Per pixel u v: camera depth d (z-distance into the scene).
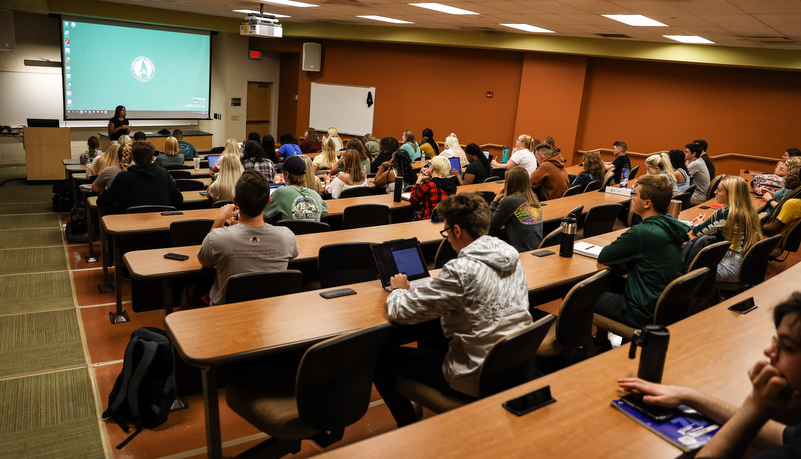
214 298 2.74
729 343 1.99
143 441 2.64
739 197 3.66
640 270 2.82
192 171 6.92
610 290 3.45
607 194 5.96
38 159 9.07
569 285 3.49
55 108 11.16
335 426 1.94
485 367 1.83
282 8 9.67
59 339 3.65
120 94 11.93
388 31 11.38
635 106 10.20
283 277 2.63
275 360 2.32
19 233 6.15
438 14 8.40
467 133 11.85
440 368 2.21
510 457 1.28
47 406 2.88
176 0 9.41
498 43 10.40
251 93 14.30
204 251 2.68
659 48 9.05
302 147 9.22
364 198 5.13
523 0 6.21
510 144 11.45
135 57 12.00
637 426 1.42
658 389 1.48
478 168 6.81
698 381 1.69
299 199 3.97
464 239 2.17
